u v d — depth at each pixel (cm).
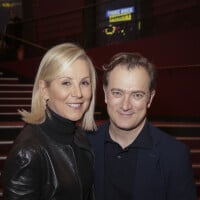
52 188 118
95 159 145
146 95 136
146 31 587
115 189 143
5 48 725
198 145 372
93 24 674
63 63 122
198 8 498
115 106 137
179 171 135
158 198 137
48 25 761
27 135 119
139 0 624
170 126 392
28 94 521
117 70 134
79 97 125
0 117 412
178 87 473
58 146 124
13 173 110
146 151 139
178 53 473
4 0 798
